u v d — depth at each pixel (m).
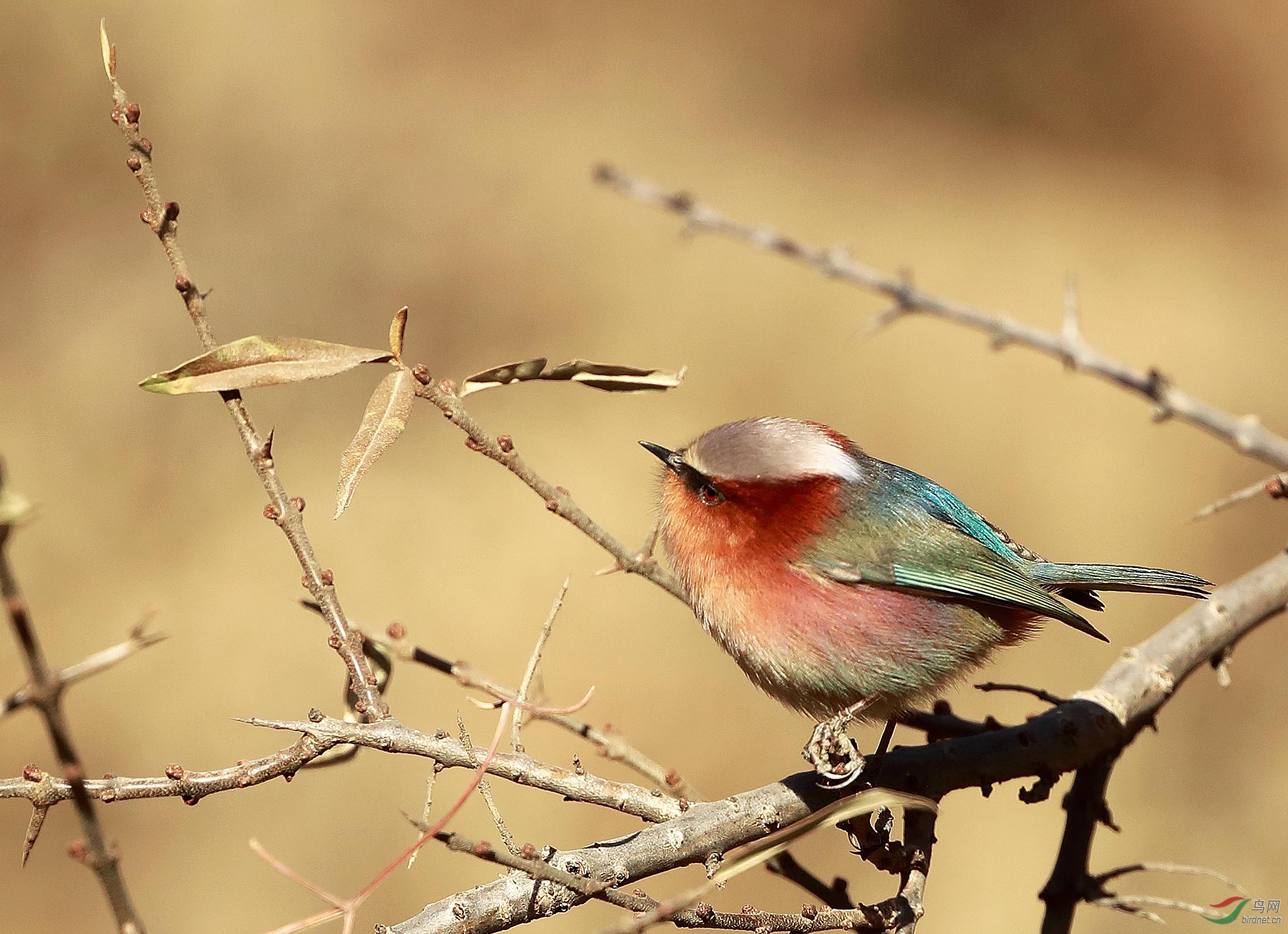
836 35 25.55
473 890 4.50
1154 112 24.64
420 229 19.98
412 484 16.92
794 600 6.45
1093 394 18.83
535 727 13.29
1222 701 13.40
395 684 13.90
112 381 17.17
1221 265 21.64
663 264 20.50
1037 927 12.03
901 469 7.26
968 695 13.59
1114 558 16.16
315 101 20.98
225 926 11.67
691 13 25.34
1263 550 16.20
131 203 19.02
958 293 20.33
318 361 4.70
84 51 19.08
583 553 15.84
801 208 21.81
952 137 24.38
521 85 23.08
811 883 5.66
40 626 14.17
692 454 6.69
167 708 13.41
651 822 5.12
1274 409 18.47
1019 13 25.52
